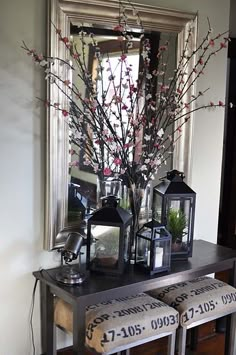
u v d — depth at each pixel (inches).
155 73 104.1
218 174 125.0
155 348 108.7
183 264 99.1
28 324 97.4
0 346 94.6
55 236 96.2
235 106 162.6
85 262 98.8
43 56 90.4
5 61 87.0
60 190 95.5
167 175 103.7
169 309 89.4
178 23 106.5
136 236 94.4
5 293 93.7
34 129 92.0
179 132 111.5
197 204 121.9
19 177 91.7
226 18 118.1
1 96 87.4
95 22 94.7
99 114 96.4
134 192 99.2
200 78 114.8
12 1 86.0
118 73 98.5
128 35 99.3
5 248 92.4
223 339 114.9
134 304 89.3
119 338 81.3
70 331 87.8
